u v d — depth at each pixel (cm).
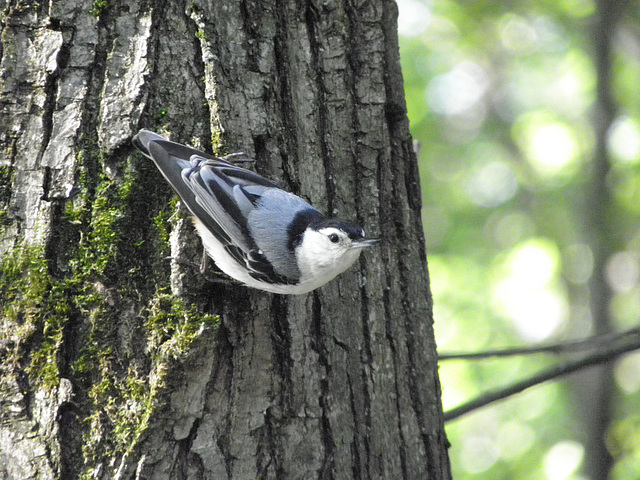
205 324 649
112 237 656
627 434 1905
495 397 951
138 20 690
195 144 694
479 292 2386
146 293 659
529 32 2628
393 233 755
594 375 2094
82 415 628
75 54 678
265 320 683
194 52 700
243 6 712
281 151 719
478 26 2558
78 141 668
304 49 732
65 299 644
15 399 629
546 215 2592
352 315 716
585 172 2494
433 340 769
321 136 733
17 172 662
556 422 2152
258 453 651
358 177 743
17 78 673
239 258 676
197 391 640
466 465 2056
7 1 682
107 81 680
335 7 743
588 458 1992
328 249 679
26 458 619
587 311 2461
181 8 698
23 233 654
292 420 669
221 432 644
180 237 673
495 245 2570
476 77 2819
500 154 2742
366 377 709
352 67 752
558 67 2656
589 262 2408
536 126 2634
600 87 2327
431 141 2538
